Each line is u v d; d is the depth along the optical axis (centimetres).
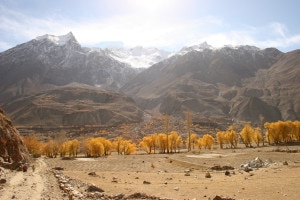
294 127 15050
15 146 7188
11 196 2772
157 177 4606
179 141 14838
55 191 3131
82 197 2653
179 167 7200
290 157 7619
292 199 2458
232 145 16375
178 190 3128
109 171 6431
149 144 14662
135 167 7462
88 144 14262
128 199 2617
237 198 2569
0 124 7075
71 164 8262
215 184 3469
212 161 7706
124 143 14575
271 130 14888
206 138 14775
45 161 9431
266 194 2691
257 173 4150
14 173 5019
